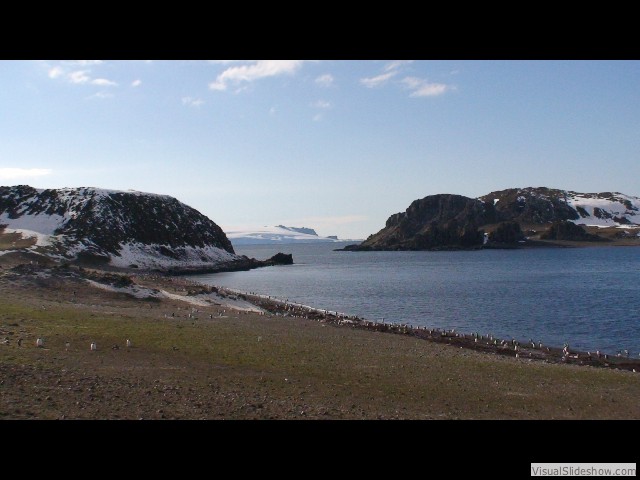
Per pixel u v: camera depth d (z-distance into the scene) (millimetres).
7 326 34031
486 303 89562
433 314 77562
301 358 32969
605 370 36656
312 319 65625
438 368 32812
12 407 18922
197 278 149500
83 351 29344
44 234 144500
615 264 192500
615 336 59281
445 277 147375
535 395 27344
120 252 150625
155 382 24375
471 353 42969
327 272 176000
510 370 33406
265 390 24766
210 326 43938
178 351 31828
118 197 182000
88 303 55750
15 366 23938
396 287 120750
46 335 32281
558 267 181625
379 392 26078
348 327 58875
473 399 25875
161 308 57688
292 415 21266
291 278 149875
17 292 55281
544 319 71625
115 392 22156
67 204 167000
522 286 118312
